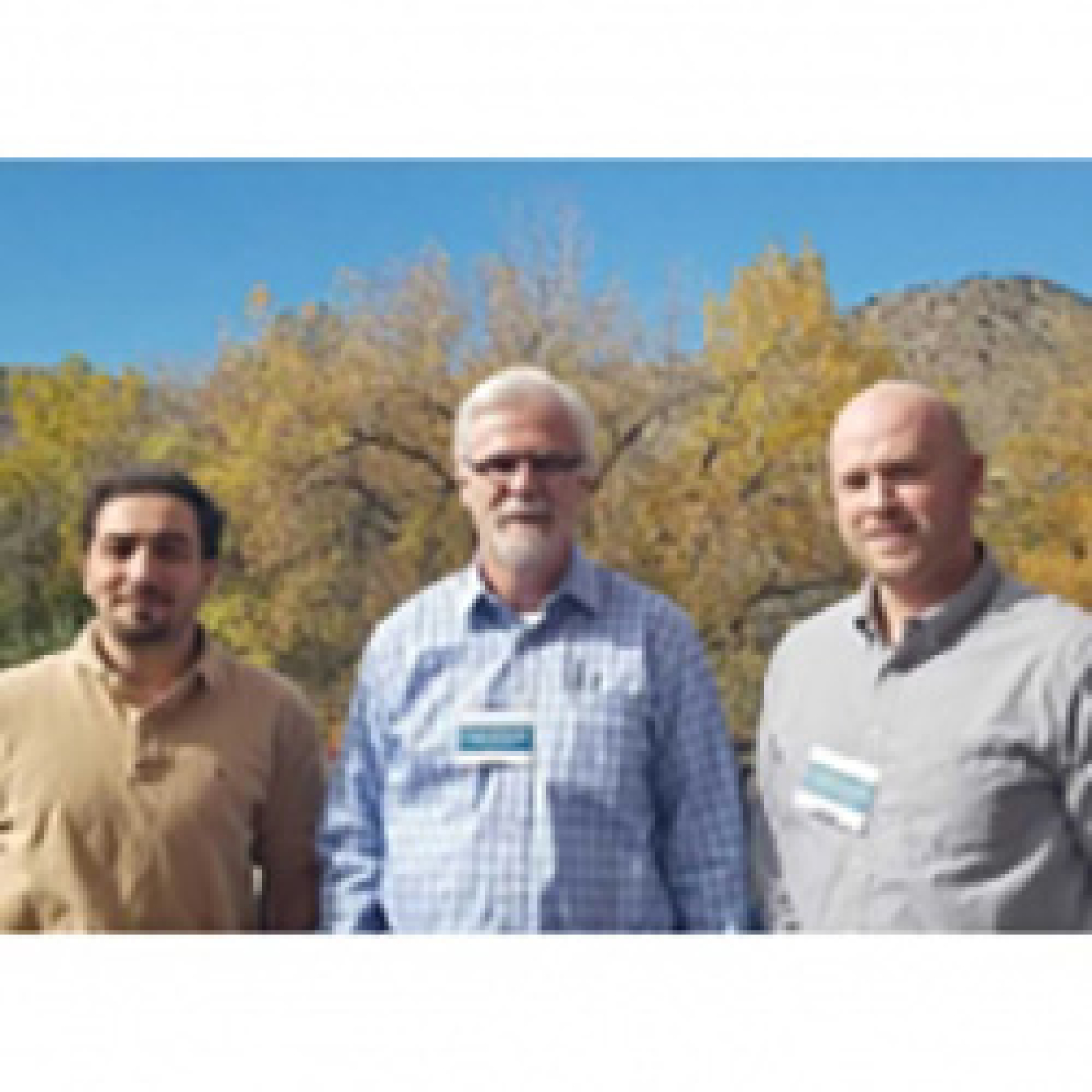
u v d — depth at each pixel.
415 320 19.98
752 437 18.48
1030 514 19.80
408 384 19.50
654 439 19.25
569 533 2.55
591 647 2.48
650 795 2.47
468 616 2.53
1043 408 20.66
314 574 18.55
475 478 2.54
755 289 19.17
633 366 19.30
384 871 2.53
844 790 2.36
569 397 2.55
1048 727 2.17
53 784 2.53
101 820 2.52
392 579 18.86
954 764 2.24
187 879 2.54
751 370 18.67
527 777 2.40
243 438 19.23
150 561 2.60
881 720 2.35
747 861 2.49
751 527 18.25
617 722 2.42
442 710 2.48
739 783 2.49
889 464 2.34
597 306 19.50
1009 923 2.20
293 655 18.78
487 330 19.89
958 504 2.36
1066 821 2.20
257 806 2.72
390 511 19.23
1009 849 2.20
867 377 18.98
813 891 2.39
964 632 2.33
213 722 2.66
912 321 30.02
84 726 2.58
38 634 20.75
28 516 21.45
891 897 2.27
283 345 19.91
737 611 18.02
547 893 2.35
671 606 2.54
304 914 2.75
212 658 2.71
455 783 2.44
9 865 2.52
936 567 2.36
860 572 17.91
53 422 21.64
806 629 2.59
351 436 19.25
